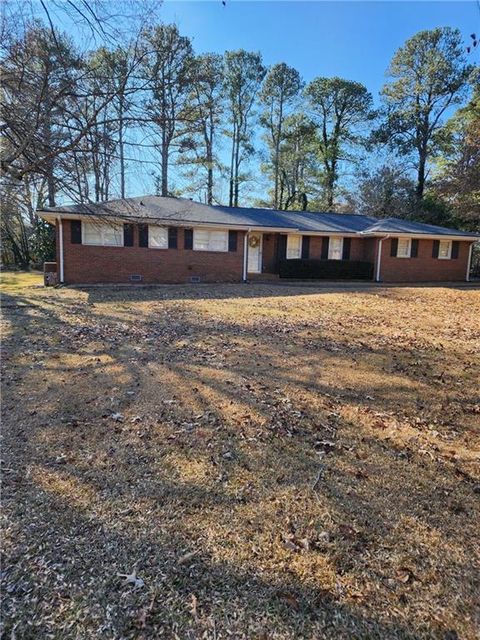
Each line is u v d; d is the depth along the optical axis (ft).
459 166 75.56
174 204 57.88
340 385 15.90
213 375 16.72
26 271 77.36
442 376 17.22
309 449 10.91
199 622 5.73
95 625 5.64
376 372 17.60
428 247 63.36
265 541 7.41
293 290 47.06
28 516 7.92
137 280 51.75
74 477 9.35
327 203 104.63
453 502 8.71
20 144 17.26
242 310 32.78
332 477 9.59
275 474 9.66
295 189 104.37
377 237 61.31
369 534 7.66
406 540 7.51
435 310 35.04
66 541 7.27
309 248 63.10
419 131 95.55
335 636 5.55
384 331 26.18
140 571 6.62
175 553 7.05
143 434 11.55
